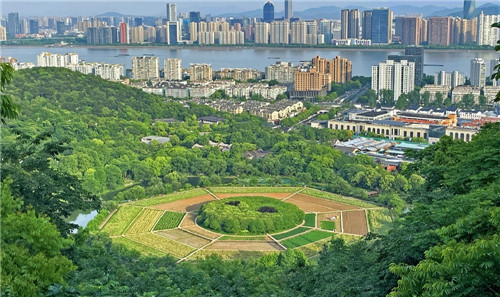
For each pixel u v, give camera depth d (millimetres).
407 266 48656
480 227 49938
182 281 80250
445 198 74812
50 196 80500
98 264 78188
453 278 44375
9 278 50000
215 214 189500
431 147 101375
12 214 56188
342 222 195375
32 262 52594
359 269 75250
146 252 167875
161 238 180375
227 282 87062
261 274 107750
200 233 184875
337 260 83250
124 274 76062
